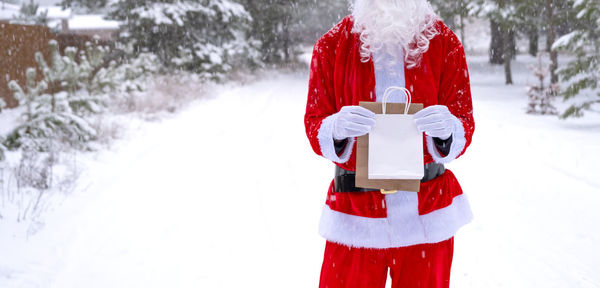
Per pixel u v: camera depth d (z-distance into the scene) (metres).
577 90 11.24
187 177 6.67
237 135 9.86
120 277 3.81
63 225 4.85
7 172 6.47
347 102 2.01
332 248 2.13
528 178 6.44
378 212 1.99
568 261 3.96
